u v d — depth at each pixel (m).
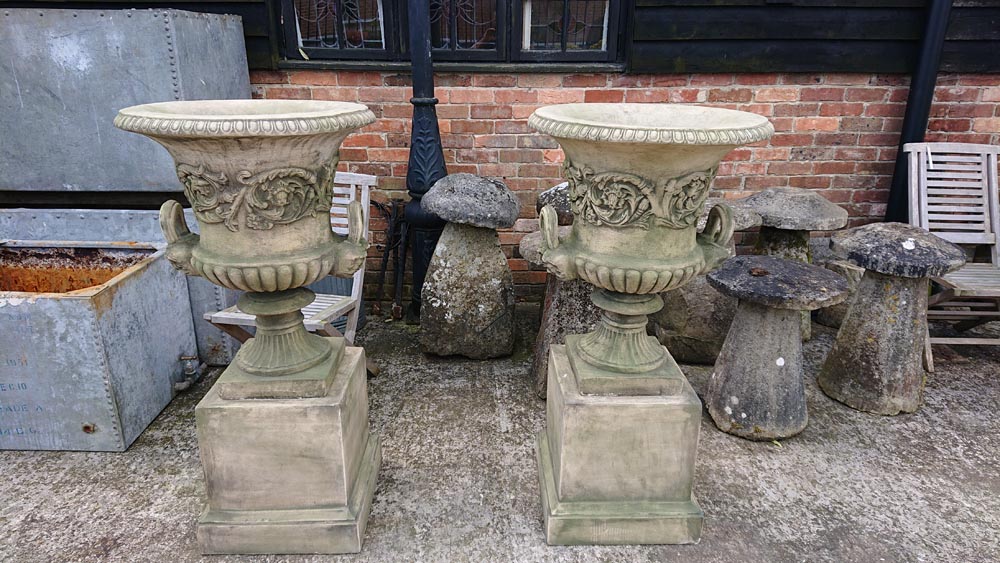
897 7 3.24
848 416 2.70
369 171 3.58
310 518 1.90
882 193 3.69
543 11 3.35
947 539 1.99
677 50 3.31
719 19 3.25
